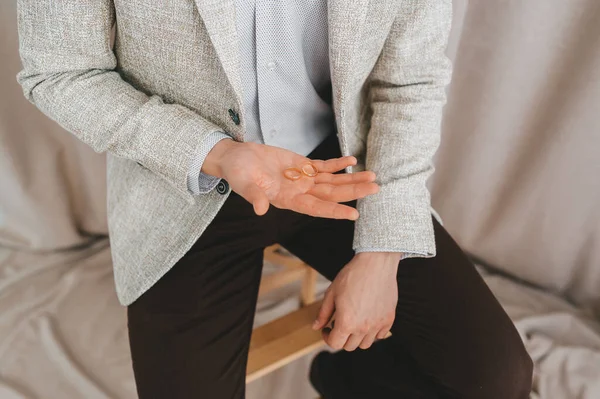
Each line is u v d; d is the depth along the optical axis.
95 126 0.72
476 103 1.29
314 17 0.74
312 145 0.94
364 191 0.68
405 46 0.83
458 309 0.82
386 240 0.79
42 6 0.68
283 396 1.19
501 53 1.20
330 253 0.93
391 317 0.79
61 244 1.45
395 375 0.89
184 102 0.77
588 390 1.16
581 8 1.08
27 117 1.28
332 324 0.85
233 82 0.67
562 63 1.15
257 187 0.63
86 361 1.22
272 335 0.96
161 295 0.83
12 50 1.19
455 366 0.79
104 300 1.36
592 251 1.30
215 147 0.71
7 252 1.44
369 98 0.95
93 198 1.44
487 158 1.33
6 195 1.36
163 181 0.81
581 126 1.17
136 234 0.83
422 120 0.85
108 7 0.72
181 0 0.66
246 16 0.71
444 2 0.82
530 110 1.23
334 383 0.96
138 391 0.77
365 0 0.68
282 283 1.22
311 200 0.65
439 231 0.93
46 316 1.30
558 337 1.32
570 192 1.26
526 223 1.36
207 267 0.87
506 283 1.47
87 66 0.74
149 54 0.73
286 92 0.81
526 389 0.81
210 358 0.78
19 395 1.13
